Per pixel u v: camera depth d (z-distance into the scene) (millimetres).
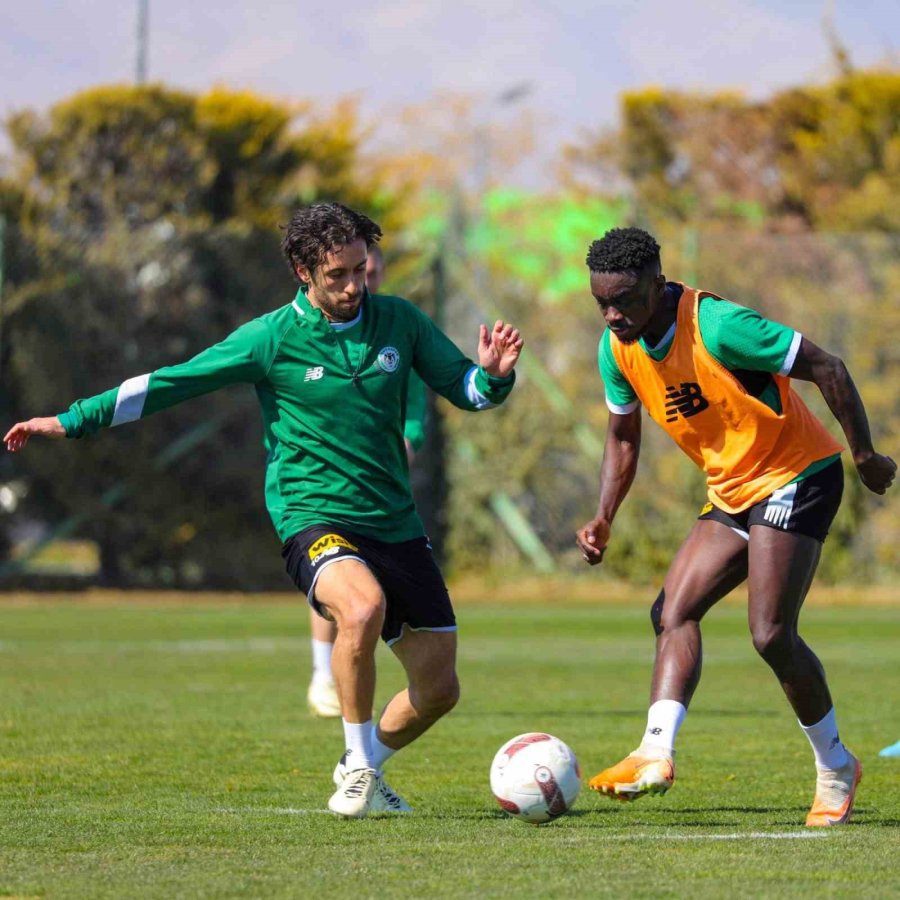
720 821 20859
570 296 81812
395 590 21000
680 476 80000
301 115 102438
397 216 106812
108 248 80312
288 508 21219
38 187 91500
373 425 20875
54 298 79250
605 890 15469
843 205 99562
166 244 80875
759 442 19953
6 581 79688
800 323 79188
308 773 25406
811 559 20062
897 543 78938
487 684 43219
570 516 81875
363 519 20938
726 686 43250
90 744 29141
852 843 18656
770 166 111375
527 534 82438
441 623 21203
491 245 83250
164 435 80250
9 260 78688
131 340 80438
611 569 81438
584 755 28016
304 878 16188
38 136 91562
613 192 116062
